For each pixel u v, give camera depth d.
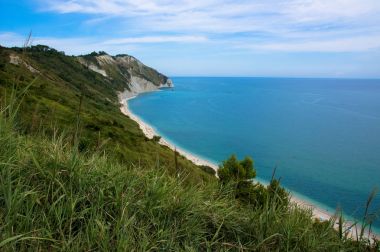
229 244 3.96
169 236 3.77
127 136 44.44
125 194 4.14
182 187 4.86
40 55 140.00
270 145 112.62
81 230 3.41
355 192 63.22
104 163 4.72
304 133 136.50
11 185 3.36
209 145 109.94
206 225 4.35
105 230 3.43
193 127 144.88
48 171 3.79
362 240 4.55
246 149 105.62
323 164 87.00
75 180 3.95
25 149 4.18
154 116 173.25
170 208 4.26
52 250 3.07
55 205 3.53
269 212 4.52
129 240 3.36
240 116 184.75
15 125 4.30
